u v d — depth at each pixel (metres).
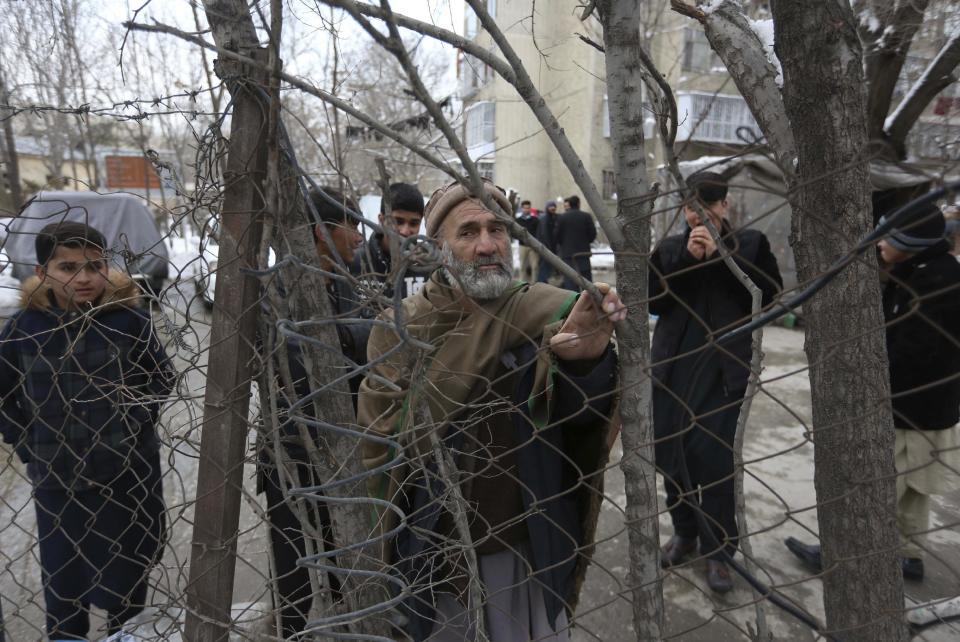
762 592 1.00
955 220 1.94
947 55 3.12
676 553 2.49
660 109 1.04
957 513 2.86
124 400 1.64
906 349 2.07
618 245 0.94
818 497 1.09
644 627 1.05
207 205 1.03
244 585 2.42
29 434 1.75
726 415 2.05
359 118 0.84
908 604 1.85
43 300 1.66
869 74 3.55
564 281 6.10
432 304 1.39
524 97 0.89
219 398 1.07
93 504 1.77
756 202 6.50
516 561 1.39
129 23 0.91
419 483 1.29
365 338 1.67
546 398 1.23
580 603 2.39
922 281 2.00
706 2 1.17
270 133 0.92
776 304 0.74
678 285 2.17
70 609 1.84
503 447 1.34
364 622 1.20
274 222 0.96
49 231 1.61
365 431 1.06
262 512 1.11
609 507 3.11
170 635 1.59
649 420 1.00
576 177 0.93
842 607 1.07
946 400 2.07
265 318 1.05
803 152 0.98
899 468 2.21
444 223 1.40
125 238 1.17
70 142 9.09
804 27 0.92
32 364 1.67
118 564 1.82
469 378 1.31
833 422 1.03
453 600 1.39
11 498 3.17
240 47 0.95
